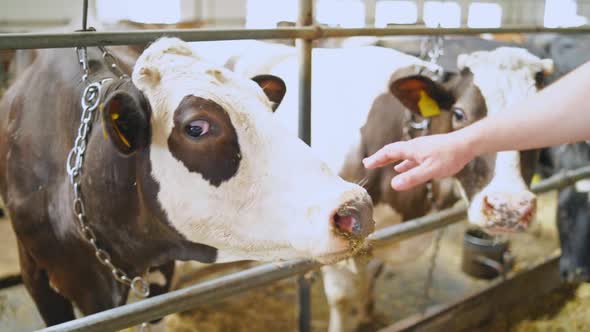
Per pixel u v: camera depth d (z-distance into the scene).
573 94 1.10
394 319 3.24
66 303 2.10
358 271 2.63
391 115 2.55
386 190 2.57
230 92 1.36
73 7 7.32
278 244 1.32
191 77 1.38
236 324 3.16
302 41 1.82
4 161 1.93
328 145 2.59
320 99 2.68
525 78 2.31
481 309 2.99
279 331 3.12
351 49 2.92
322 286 3.58
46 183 1.76
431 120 2.44
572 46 3.79
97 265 1.77
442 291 3.55
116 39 1.45
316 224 1.23
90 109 1.53
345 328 2.87
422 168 1.27
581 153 3.44
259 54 2.97
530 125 1.15
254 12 8.48
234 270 3.57
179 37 1.54
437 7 8.95
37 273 2.00
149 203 1.44
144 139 1.38
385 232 1.97
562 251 3.34
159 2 7.76
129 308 1.45
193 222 1.39
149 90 1.38
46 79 1.83
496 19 9.54
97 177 1.53
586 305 3.20
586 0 9.01
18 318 2.80
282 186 1.30
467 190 2.32
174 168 1.37
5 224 4.15
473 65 2.35
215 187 1.34
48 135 1.76
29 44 1.32
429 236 2.82
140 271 1.70
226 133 1.32
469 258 3.71
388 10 9.28
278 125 1.35
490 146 1.21
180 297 1.53
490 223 2.20
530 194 2.17
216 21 7.51
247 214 1.33
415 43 3.20
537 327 3.00
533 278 3.29
